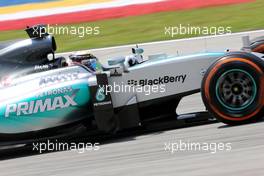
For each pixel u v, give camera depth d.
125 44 53.72
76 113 21.70
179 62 22.19
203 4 65.69
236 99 20.52
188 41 50.06
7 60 22.42
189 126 22.38
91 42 56.69
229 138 18.86
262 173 14.62
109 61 23.44
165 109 23.08
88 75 22.02
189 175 15.44
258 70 20.31
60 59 22.97
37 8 71.38
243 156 16.41
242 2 64.81
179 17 61.72
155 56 23.77
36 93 21.47
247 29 52.47
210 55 22.31
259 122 20.69
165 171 16.12
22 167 19.56
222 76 20.34
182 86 22.19
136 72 22.02
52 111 21.45
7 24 67.88
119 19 64.31
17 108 21.25
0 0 74.38
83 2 71.31
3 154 22.89
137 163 17.52
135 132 22.89
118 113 22.05
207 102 20.59
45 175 17.61
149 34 56.66
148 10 65.75
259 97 20.41
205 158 16.88
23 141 21.61
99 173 16.94
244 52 20.64
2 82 22.11
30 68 22.41
